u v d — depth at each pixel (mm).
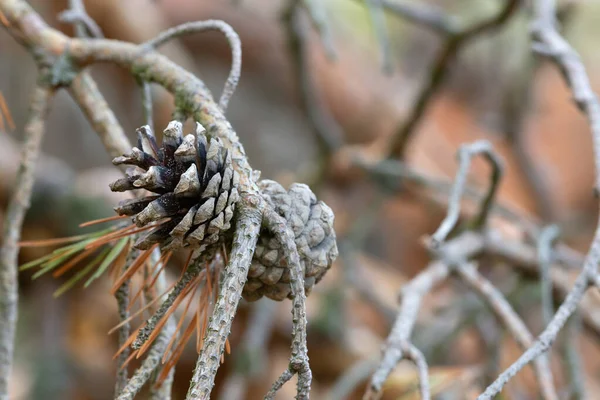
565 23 2307
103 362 2336
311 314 2010
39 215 1792
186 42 2604
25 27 1007
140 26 1989
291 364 872
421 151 2627
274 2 2656
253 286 910
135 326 1327
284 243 882
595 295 1596
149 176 874
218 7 2557
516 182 2982
